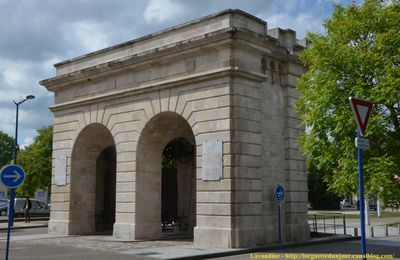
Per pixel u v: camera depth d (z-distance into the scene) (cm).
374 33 1639
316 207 7831
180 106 2327
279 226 2225
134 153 2520
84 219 2944
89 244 2277
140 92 2508
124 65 2577
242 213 2084
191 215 2852
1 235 2938
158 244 2244
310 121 1723
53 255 1883
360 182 1141
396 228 3709
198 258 1816
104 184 3219
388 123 1562
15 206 5222
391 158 1536
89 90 2828
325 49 1667
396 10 1655
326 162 1719
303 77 1819
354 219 4888
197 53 2277
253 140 2191
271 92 2392
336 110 1644
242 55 2197
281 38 2488
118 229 2544
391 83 1491
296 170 2436
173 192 2966
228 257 1869
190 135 2720
